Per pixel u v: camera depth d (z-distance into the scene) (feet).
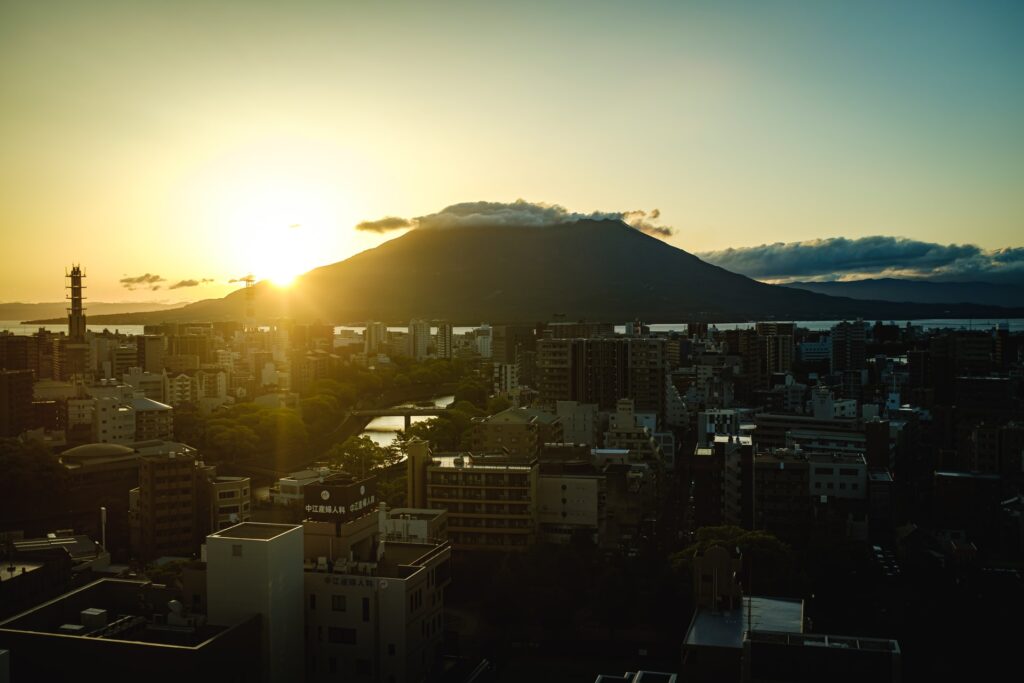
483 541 629.92
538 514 641.40
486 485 632.79
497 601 513.04
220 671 324.39
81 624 359.05
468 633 526.57
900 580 615.16
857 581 598.34
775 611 400.26
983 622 506.07
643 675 345.51
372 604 372.17
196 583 376.68
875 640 291.17
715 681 353.31
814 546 587.27
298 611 373.40
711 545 475.72
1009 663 463.01
